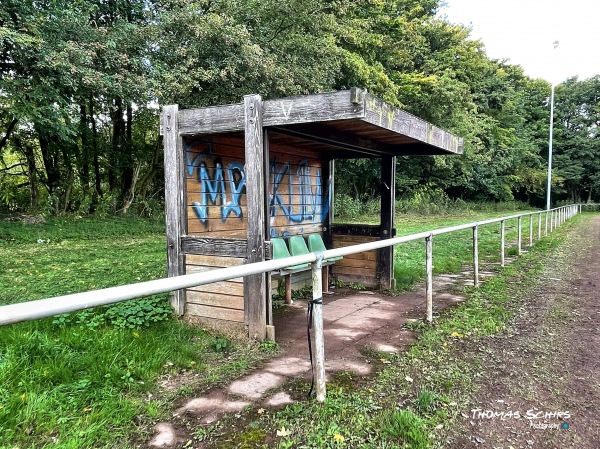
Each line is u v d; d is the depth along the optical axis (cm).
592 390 287
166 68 1076
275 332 405
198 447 212
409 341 375
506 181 3438
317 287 254
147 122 1638
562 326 426
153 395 265
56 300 131
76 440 208
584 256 930
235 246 375
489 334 396
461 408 258
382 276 593
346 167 2242
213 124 385
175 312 408
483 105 3100
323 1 1374
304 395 268
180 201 402
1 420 217
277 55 1189
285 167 568
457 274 716
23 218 1209
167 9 1149
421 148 560
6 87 968
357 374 302
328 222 644
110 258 790
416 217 2348
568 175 3869
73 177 1505
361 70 1480
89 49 985
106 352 300
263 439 219
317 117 345
